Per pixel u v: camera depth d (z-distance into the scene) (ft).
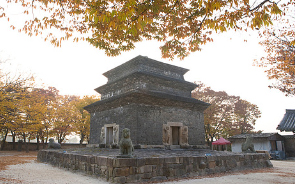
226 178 40.01
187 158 42.34
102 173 37.27
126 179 33.86
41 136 129.70
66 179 37.22
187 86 78.59
